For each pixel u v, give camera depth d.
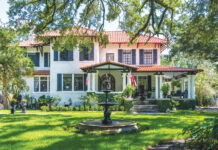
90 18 16.34
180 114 18.81
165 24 16.53
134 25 16.84
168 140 8.18
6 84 25.94
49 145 7.27
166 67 27.11
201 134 6.26
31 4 14.30
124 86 24.66
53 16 14.62
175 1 15.28
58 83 26.81
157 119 14.39
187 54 27.56
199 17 14.64
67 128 10.79
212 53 25.12
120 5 16.30
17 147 7.05
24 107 20.75
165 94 24.11
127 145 7.20
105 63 24.19
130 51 28.86
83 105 25.62
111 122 10.95
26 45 28.52
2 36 22.59
